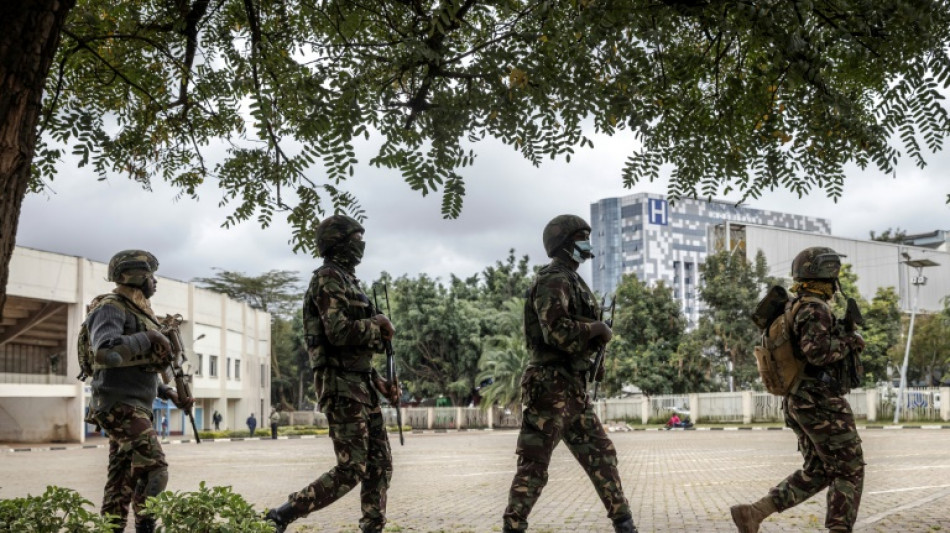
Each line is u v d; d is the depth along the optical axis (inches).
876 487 415.8
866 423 1641.2
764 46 167.5
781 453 766.5
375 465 214.7
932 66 169.8
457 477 546.6
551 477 523.5
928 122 175.8
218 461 825.5
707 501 368.2
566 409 205.3
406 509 354.6
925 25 159.2
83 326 221.5
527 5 173.9
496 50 172.1
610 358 2079.2
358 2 209.0
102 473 656.4
